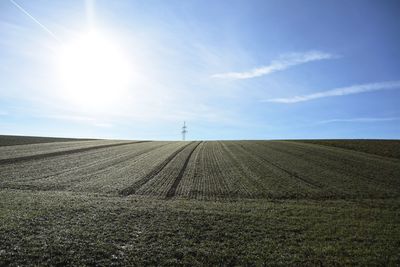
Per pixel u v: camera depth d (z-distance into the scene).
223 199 22.48
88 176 29.05
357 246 12.91
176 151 55.53
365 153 52.34
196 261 11.01
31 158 38.72
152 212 17.02
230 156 49.00
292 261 11.23
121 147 61.28
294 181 29.77
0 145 52.94
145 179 29.02
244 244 12.80
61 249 11.35
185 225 14.94
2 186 23.11
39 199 19.02
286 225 15.55
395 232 14.93
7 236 12.30
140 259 10.95
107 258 10.95
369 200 22.98
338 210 19.38
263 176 32.22
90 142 73.25
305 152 53.81
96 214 16.11
